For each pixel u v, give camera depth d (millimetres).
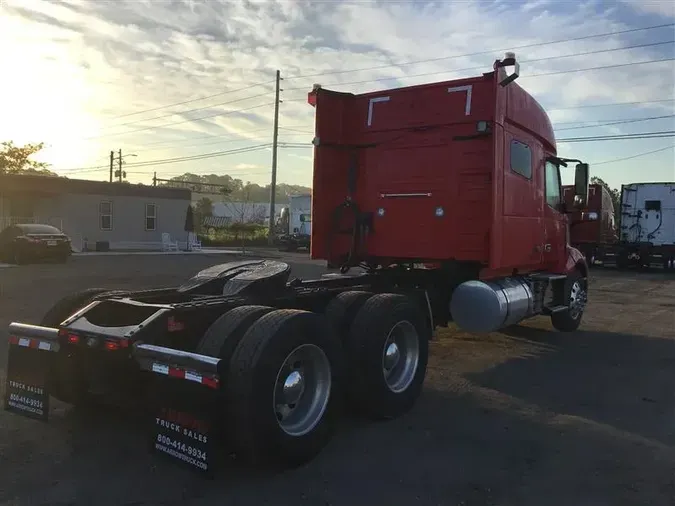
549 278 8516
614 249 26234
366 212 7801
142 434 4695
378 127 7719
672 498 3816
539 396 6059
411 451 4527
